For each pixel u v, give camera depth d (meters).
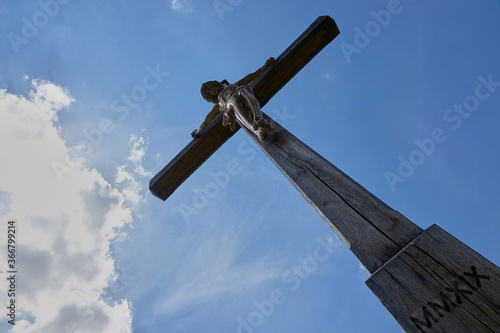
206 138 3.51
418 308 1.47
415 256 1.61
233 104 3.04
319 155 2.45
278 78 3.61
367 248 1.78
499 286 1.41
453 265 1.53
